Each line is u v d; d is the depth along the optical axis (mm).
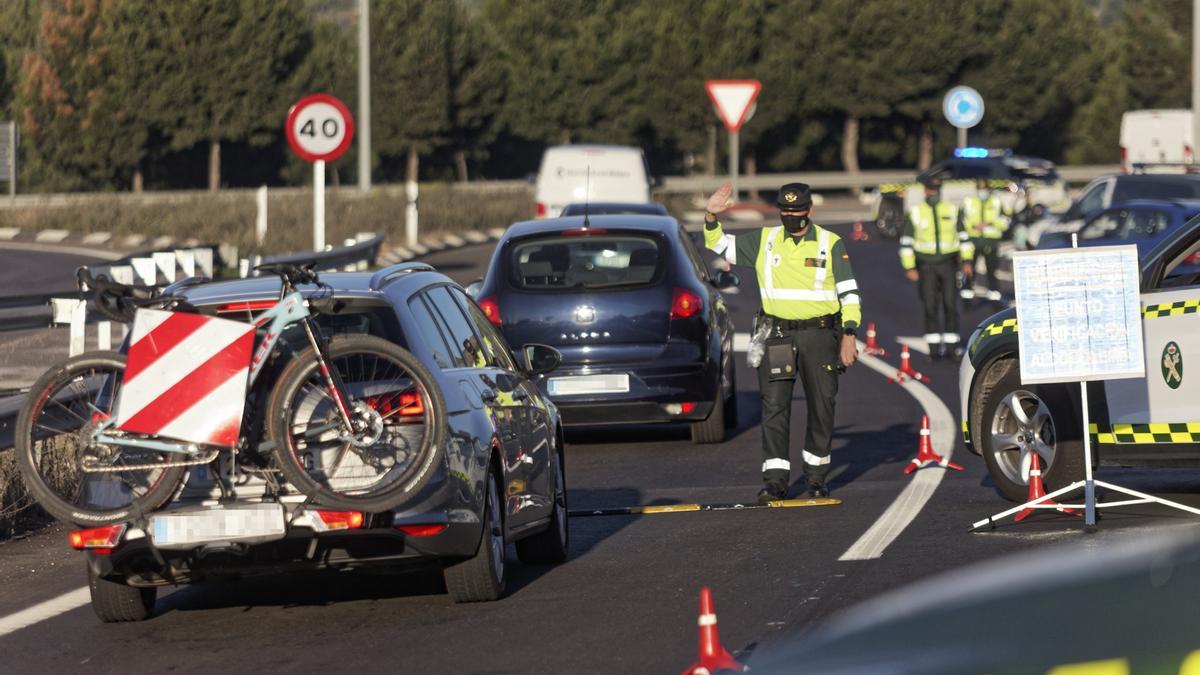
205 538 29297
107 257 130625
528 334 55062
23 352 70562
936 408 63875
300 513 29188
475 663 27656
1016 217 133375
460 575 31875
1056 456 40312
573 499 47000
